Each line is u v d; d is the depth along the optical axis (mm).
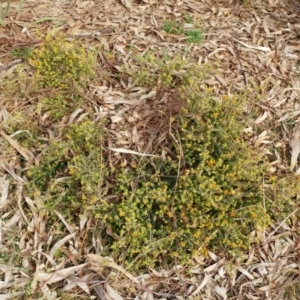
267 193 991
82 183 933
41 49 1091
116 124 1049
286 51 1261
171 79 1080
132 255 934
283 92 1175
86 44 1187
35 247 936
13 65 1123
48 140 1026
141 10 1282
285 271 968
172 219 942
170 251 936
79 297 904
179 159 955
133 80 1122
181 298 923
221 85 1155
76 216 971
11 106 1056
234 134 1004
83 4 1274
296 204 1012
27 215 964
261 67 1213
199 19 1288
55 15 1241
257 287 951
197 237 928
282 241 998
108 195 969
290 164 1076
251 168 970
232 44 1244
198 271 952
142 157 994
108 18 1252
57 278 907
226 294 939
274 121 1122
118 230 940
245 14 1327
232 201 940
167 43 1215
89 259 925
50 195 965
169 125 995
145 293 920
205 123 999
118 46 1188
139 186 982
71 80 1052
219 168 964
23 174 998
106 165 997
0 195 973
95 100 1082
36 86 1062
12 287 897
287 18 1341
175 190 940
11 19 1215
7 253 930
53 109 1053
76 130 976
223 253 968
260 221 932
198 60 1190
